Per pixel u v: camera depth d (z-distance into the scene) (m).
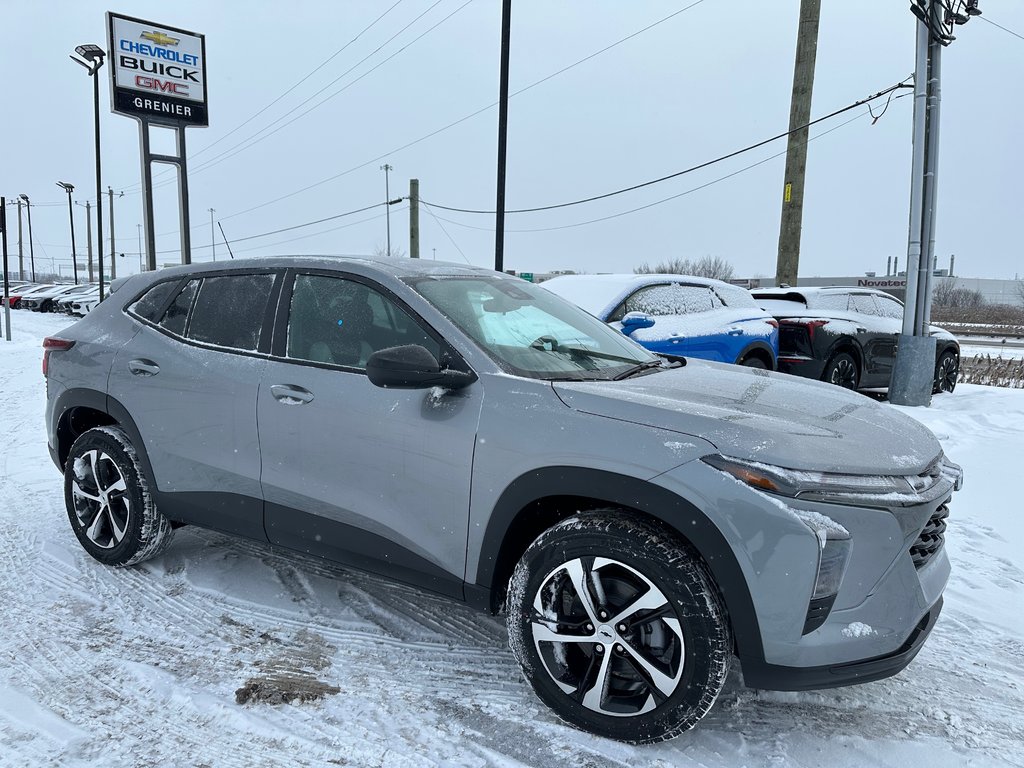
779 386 3.02
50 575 3.76
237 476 3.24
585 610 2.43
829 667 2.20
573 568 2.42
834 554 2.17
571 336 3.28
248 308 3.36
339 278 3.16
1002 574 3.86
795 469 2.19
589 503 2.57
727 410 2.46
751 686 2.28
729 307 8.16
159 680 2.78
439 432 2.68
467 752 2.38
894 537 2.25
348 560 3.01
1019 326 33.41
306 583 3.70
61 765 2.29
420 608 3.44
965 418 7.64
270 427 3.10
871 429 2.56
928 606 2.37
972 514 4.77
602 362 3.13
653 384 2.80
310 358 3.10
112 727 2.49
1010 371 12.33
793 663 2.20
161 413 3.47
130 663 2.91
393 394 2.81
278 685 2.75
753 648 2.21
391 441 2.78
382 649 3.06
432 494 2.71
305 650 3.04
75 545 4.17
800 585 2.14
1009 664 3.01
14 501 5.01
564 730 2.49
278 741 2.43
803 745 2.44
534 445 2.47
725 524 2.18
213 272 3.57
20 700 2.64
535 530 2.69
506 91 11.73
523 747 2.41
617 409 2.44
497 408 2.59
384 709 2.62
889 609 2.25
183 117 20.86
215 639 3.12
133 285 3.91
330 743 2.42
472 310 3.04
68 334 3.98
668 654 2.32
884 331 9.77
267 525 3.20
